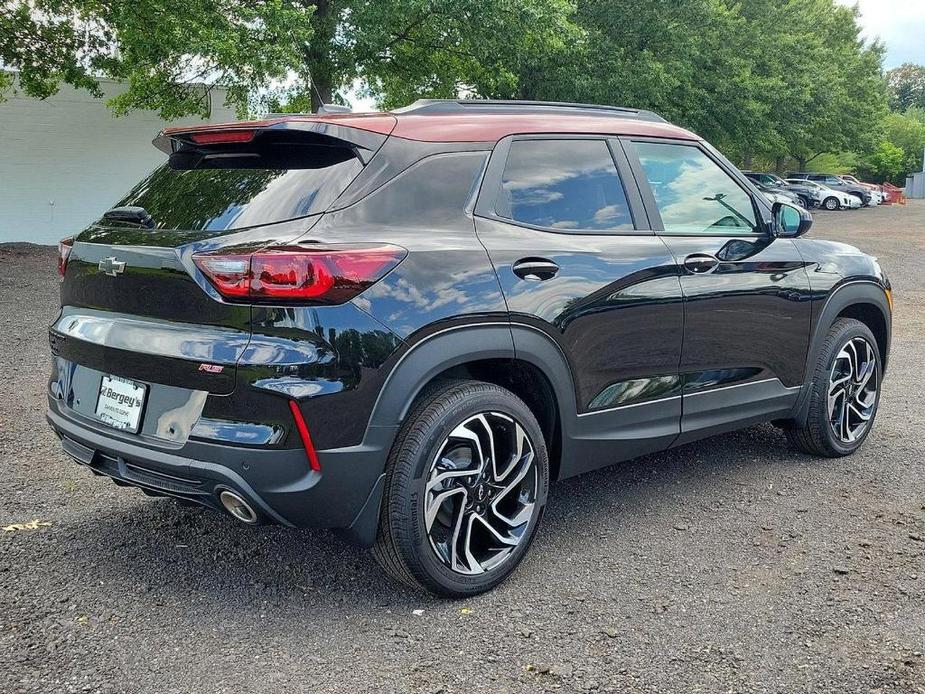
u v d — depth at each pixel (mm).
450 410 2912
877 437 5113
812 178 43781
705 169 4113
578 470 3488
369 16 15148
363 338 2699
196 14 12969
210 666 2592
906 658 2676
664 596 3080
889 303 4910
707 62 27859
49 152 16391
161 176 3479
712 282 3852
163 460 2750
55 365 3379
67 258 3295
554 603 3023
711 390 3949
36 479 4160
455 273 2939
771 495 4113
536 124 3508
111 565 3260
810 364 4438
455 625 2863
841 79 40469
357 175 2939
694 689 2502
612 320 3434
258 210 2934
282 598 3037
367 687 2498
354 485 2748
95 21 14508
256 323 2643
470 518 3043
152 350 2803
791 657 2680
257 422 2631
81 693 2428
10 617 2840
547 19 15789
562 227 3408
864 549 3500
